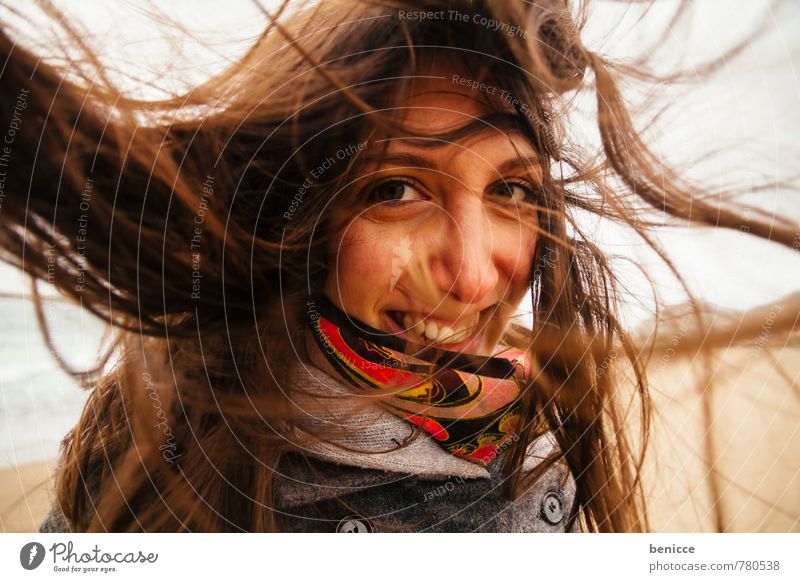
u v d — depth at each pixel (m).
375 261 0.43
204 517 0.45
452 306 0.44
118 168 0.44
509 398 0.46
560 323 0.49
